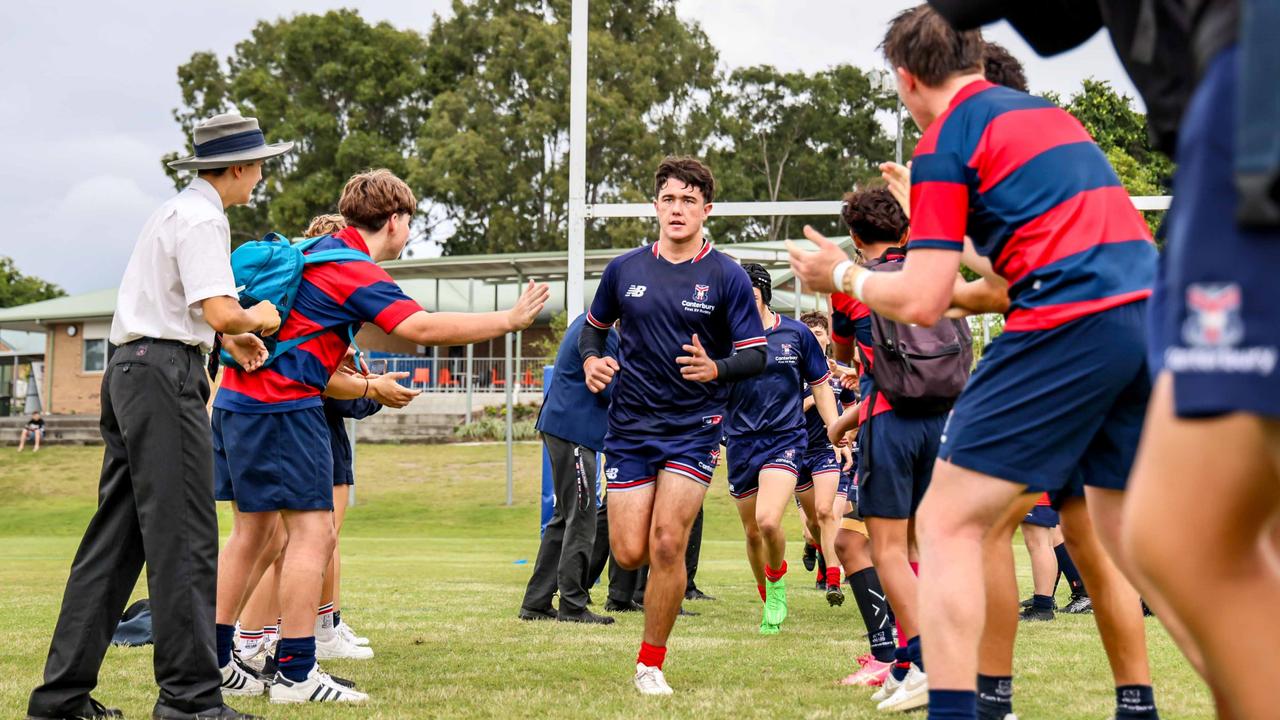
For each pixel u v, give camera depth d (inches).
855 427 205.9
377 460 1273.4
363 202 201.9
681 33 2078.0
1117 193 120.2
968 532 119.3
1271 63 58.1
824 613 326.0
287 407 181.3
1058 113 123.5
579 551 299.3
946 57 126.9
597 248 1988.2
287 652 179.8
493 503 1059.9
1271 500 64.4
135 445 158.7
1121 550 123.5
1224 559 66.2
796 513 997.2
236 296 163.9
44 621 284.5
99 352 1768.0
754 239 2281.0
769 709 169.3
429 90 2218.3
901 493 178.5
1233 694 68.8
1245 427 61.2
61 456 1418.6
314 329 182.5
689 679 201.6
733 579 458.6
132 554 165.5
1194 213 62.7
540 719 161.0
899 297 119.4
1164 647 235.1
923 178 121.8
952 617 116.8
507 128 2001.7
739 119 2281.0
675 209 200.1
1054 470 116.3
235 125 168.9
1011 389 116.6
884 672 197.3
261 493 180.2
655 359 197.3
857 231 198.5
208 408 165.2
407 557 597.0
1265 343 59.1
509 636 264.1
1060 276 116.0
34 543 764.0
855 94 2333.9
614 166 2011.6
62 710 159.0
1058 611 332.8
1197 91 65.6
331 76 2165.4
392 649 241.3
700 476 193.5
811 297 1213.1
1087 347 114.1
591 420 301.1
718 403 198.8
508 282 1301.7
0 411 1943.9
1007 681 143.3
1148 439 67.5
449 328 184.1
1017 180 119.9
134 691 185.9
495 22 2060.8
